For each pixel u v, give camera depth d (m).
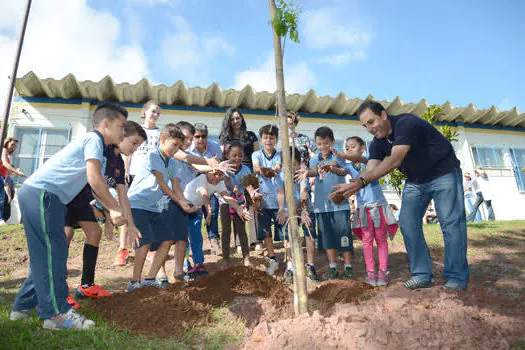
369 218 3.85
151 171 3.53
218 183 4.38
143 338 2.25
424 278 3.11
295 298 2.48
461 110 12.88
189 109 11.23
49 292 2.34
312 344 2.08
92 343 2.12
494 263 4.36
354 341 2.07
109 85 10.22
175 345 2.17
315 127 12.09
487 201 10.77
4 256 5.05
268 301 2.85
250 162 5.45
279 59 2.61
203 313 2.63
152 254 5.07
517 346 2.08
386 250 3.81
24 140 10.11
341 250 4.01
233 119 5.48
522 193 13.57
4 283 3.95
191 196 4.25
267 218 4.35
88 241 3.30
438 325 2.21
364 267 4.54
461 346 2.05
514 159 13.94
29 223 2.39
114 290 3.65
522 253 4.84
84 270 3.26
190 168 4.26
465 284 2.95
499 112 13.19
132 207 3.41
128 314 2.52
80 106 10.52
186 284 3.12
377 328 2.14
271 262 4.28
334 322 2.24
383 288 3.02
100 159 2.60
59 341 2.12
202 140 4.64
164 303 2.68
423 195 3.33
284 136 2.54
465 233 3.10
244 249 4.61
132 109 10.88
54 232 2.43
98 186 2.54
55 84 9.83
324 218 4.12
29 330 2.25
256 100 11.16
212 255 5.23
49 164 2.52
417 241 3.21
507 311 2.52
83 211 3.24
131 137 3.38
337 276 4.10
